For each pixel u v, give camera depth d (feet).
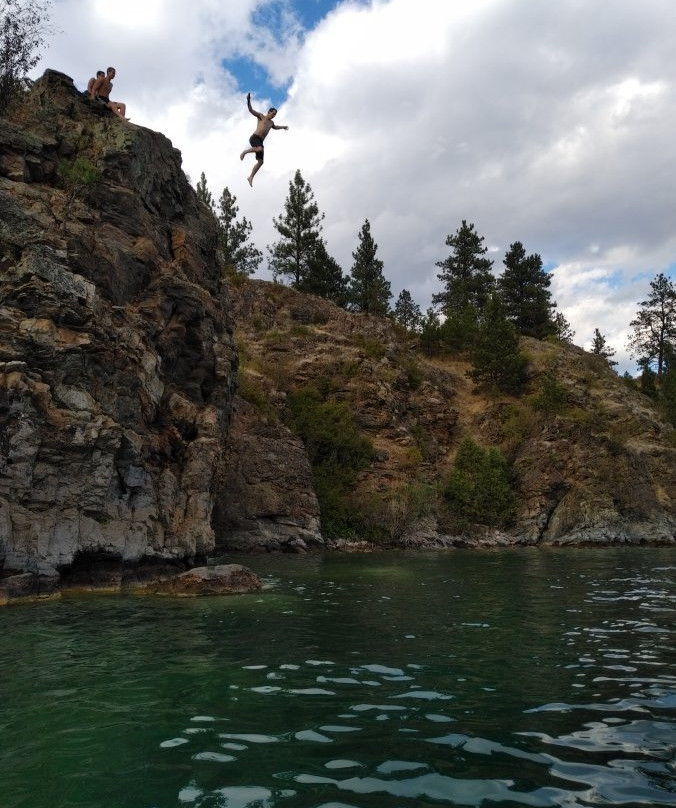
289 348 158.92
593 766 16.74
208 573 50.83
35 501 47.14
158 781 15.57
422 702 22.12
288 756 17.25
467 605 45.11
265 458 107.04
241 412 112.16
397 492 121.70
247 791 15.05
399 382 164.45
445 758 17.20
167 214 78.18
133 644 31.12
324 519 112.78
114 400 54.24
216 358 73.92
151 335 63.05
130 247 65.16
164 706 21.47
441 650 30.30
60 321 51.98
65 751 17.47
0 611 40.52
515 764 16.83
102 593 49.21
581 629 35.94
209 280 83.10
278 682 24.52
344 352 159.74
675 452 161.79
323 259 216.95
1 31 71.87
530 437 151.53
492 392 182.19
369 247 225.56
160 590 50.03
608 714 20.94
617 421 175.32
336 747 17.93
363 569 72.23
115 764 16.60
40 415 47.73
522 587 56.29
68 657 28.40
